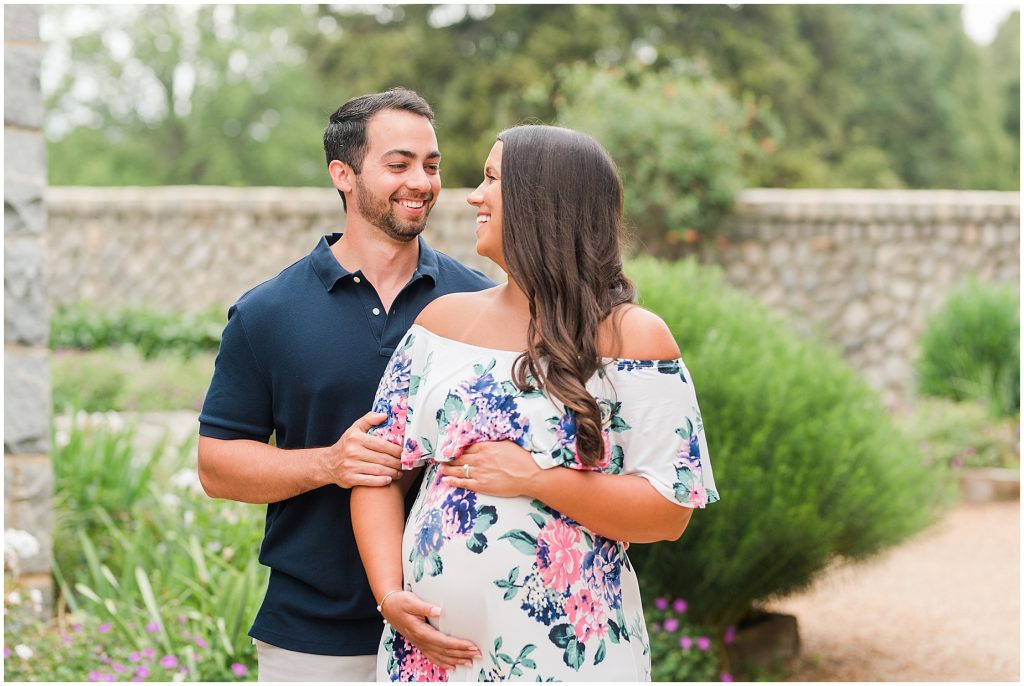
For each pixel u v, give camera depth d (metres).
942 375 9.96
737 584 4.45
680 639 4.18
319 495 2.28
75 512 5.05
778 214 10.99
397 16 19.41
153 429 7.57
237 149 29.00
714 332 4.66
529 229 1.92
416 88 18.56
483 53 18.75
